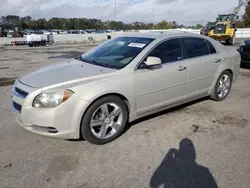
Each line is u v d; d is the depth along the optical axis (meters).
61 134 2.96
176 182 2.50
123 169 2.72
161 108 3.94
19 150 3.10
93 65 3.68
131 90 3.39
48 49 19.38
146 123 3.93
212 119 4.11
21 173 2.64
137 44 3.87
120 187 2.44
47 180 2.53
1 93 5.73
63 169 2.72
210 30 22.89
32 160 2.89
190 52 4.25
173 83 3.92
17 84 3.26
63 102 2.87
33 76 3.36
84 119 3.04
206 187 2.43
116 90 3.21
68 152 3.07
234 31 20.61
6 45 25.06
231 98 5.29
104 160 2.90
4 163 2.82
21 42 25.45
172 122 3.98
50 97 2.86
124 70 3.36
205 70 4.44
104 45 4.45
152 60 3.44
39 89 2.91
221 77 4.91
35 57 13.36
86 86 3.01
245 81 6.90
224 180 2.53
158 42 3.82
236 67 5.21
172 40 4.02
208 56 4.52
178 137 3.46
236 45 19.78
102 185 2.46
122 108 3.37
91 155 3.00
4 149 3.12
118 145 3.25
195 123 3.95
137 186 2.45
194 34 4.49
